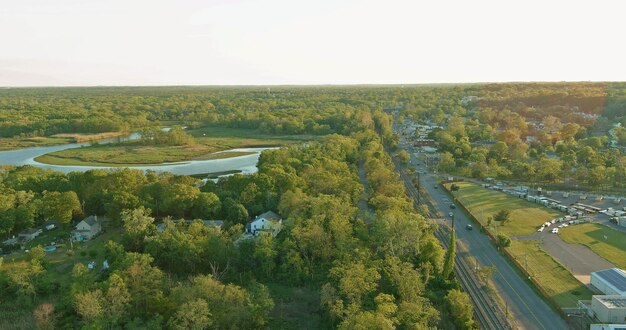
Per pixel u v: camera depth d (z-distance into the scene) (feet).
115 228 470.39
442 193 643.86
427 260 378.73
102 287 308.40
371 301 303.48
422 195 627.87
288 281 363.35
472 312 328.70
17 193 491.31
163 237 384.68
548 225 511.40
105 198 494.18
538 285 370.12
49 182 552.41
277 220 449.89
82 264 351.05
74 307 295.48
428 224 460.96
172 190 483.10
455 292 324.39
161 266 377.71
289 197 471.21
